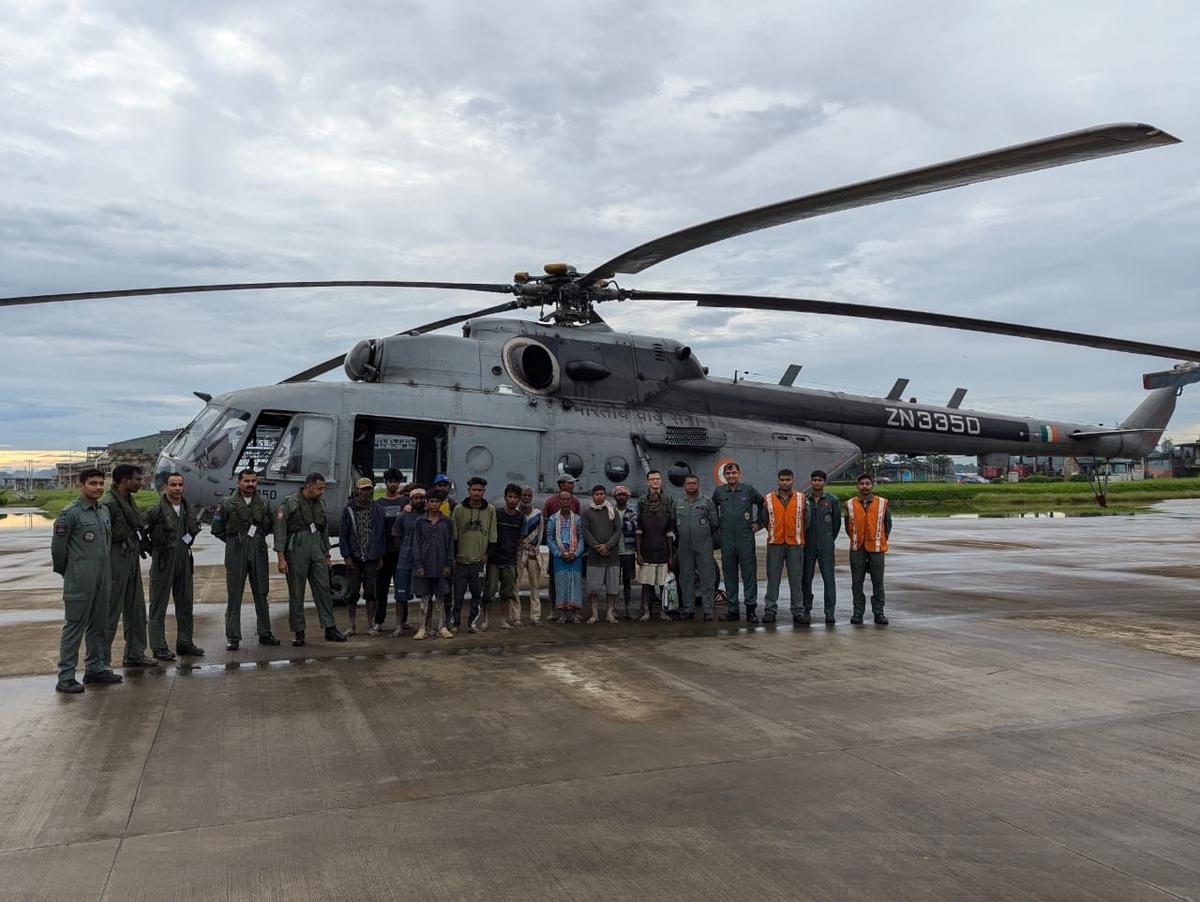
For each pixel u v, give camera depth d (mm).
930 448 15789
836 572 14938
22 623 9383
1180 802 4051
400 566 8539
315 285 10484
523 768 4539
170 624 9297
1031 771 4484
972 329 11250
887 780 4348
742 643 8141
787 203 8094
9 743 4980
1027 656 7461
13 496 81562
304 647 7949
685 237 9305
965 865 3383
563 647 7949
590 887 3213
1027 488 50938
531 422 11430
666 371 12711
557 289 11680
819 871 3334
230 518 7785
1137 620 9398
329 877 3295
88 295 9641
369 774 4445
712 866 3383
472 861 3430
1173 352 11867
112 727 5305
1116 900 3096
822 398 14188
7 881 3252
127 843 3602
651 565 9570
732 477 9633
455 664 7184
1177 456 84562
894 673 6809
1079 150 6605
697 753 4785
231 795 4148
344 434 10516
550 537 9242
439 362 11281
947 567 15469
